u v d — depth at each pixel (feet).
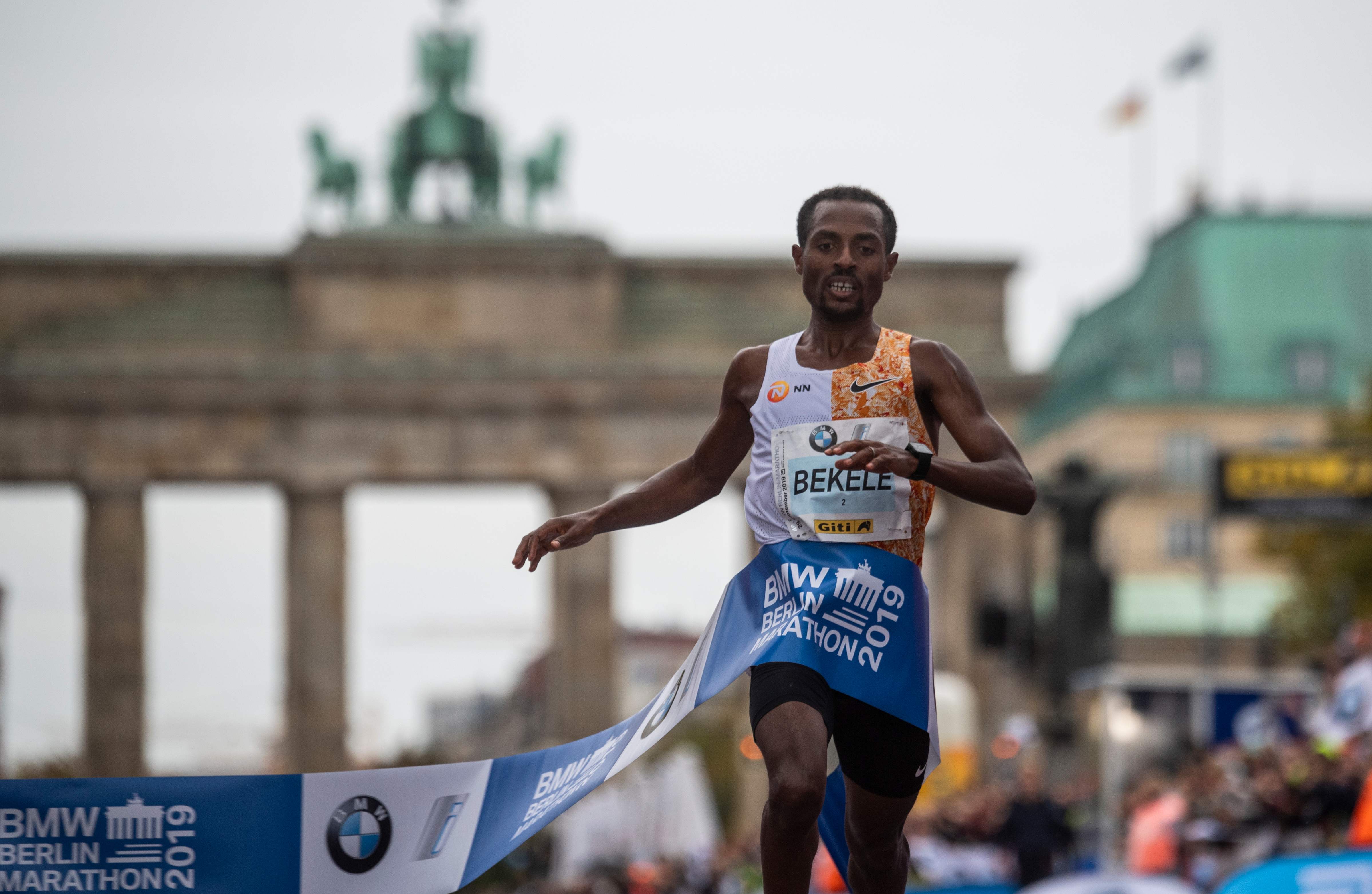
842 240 50.26
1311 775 188.24
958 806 344.49
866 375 49.93
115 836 47.29
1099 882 132.46
